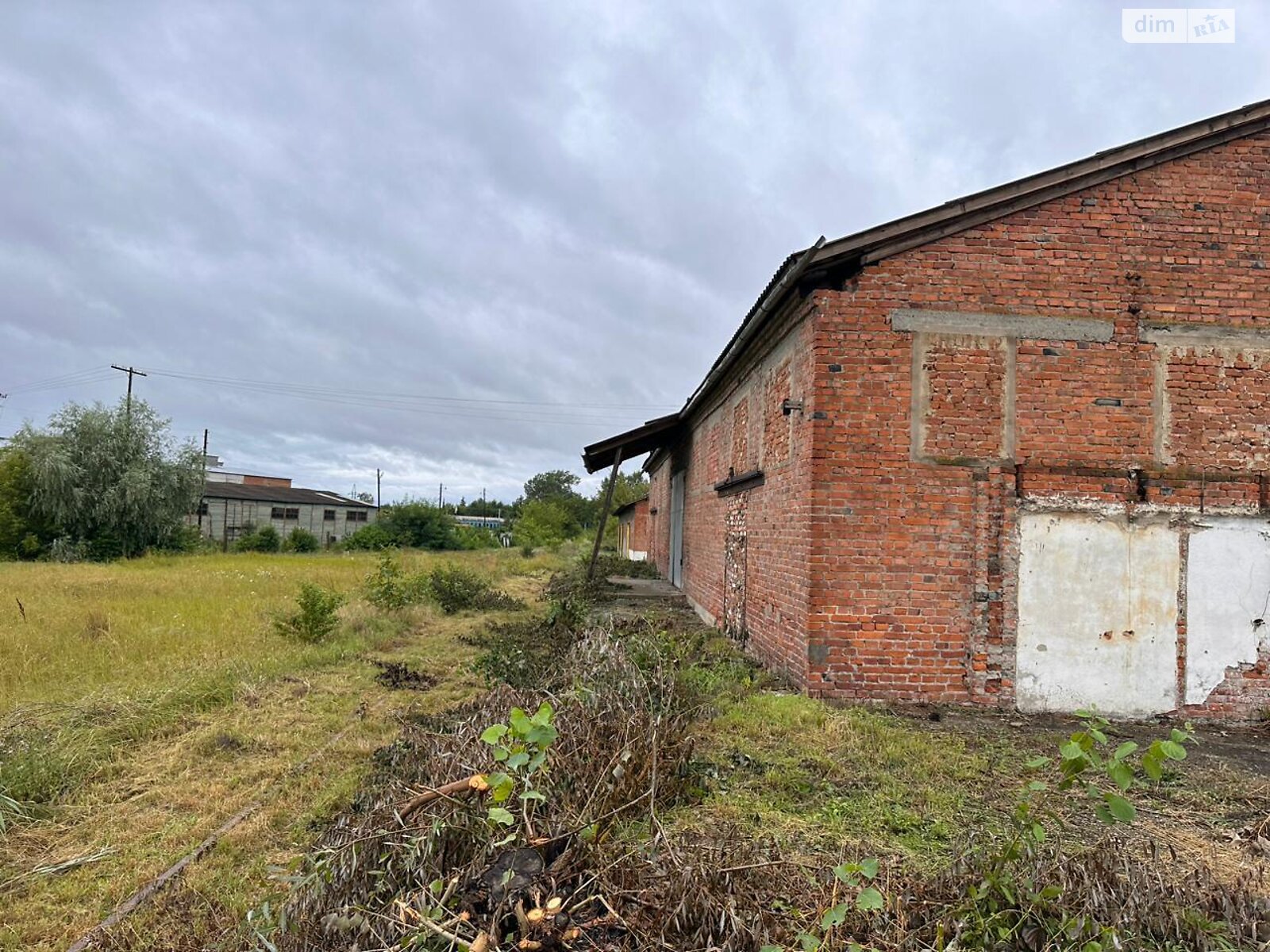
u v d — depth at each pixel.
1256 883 3.55
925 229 7.07
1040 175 7.02
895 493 7.08
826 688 7.05
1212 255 7.18
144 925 3.42
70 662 8.26
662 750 4.48
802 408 7.54
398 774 4.61
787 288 7.23
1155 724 6.84
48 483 29.55
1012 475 7.07
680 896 2.85
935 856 3.86
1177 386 7.12
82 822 4.52
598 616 12.81
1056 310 7.13
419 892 2.91
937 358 7.12
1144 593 7.02
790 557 7.90
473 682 8.29
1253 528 7.05
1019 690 6.97
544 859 3.20
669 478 22.23
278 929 2.84
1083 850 3.55
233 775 5.30
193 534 35.47
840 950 2.72
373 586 14.37
